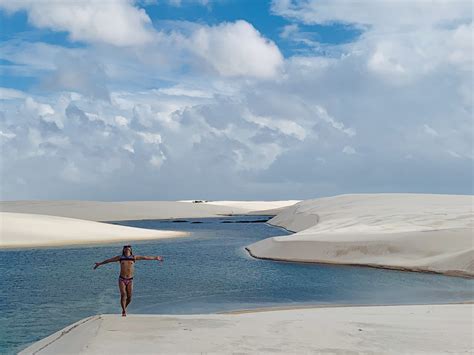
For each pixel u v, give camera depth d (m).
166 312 17.89
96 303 19.48
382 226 44.47
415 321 12.09
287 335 10.31
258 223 98.56
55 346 9.98
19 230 48.44
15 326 15.67
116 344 9.53
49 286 23.30
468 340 9.84
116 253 37.56
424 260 28.72
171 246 45.12
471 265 26.23
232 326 11.29
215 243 48.44
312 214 73.50
